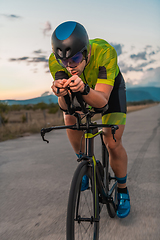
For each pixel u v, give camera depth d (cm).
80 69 189
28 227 245
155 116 2100
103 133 240
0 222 258
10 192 349
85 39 178
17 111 4919
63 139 905
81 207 187
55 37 174
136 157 543
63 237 224
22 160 558
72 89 160
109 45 217
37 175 430
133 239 216
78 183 171
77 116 187
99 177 208
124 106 246
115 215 263
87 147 197
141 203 295
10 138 970
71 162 519
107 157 251
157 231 229
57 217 266
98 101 176
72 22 176
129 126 1241
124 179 258
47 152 645
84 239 189
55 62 224
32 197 327
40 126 1341
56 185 372
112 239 217
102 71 206
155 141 746
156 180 381
